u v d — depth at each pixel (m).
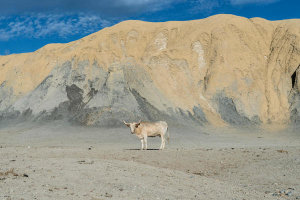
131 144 46.88
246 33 88.88
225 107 75.56
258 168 18.59
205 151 23.91
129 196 10.49
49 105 73.38
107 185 11.83
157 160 20.36
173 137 56.84
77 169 14.39
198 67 83.75
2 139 54.72
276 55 85.19
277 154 22.38
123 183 12.20
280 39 87.69
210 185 13.65
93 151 25.14
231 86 79.00
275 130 68.56
